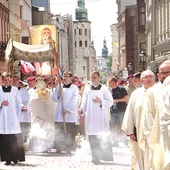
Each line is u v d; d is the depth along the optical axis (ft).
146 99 31.68
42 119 52.21
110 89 55.93
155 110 31.22
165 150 26.63
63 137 50.52
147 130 31.45
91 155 45.98
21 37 202.28
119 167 40.63
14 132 42.88
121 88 55.72
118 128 56.59
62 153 50.57
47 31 67.56
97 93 43.91
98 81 44.39
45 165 42.29
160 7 162.71
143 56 158.71
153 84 33.37
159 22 165.17
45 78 60.54
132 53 280.51
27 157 47.67
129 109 34.17
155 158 29.73
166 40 145.59
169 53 142.92
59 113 50.52
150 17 188.65
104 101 43.60
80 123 59.88
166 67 30.48
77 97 50.47
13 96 43.24
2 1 159.22
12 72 55.77
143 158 33.58
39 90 52.39
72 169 39.83
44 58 55.77
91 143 43.57
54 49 55.52
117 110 55.98
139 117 33.17
